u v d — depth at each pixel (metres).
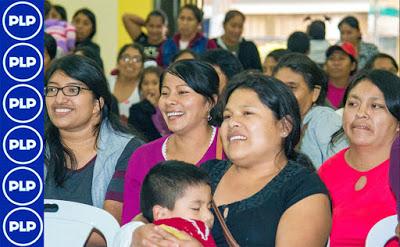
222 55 3.66
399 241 2.28
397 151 2.26
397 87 2.75
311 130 3.53
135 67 5.90
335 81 5.74
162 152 3.03
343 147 3.34
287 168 2.38
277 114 2.36
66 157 3.07
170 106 2.97
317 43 7.29
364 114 2.75
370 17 10.59
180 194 2.29
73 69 3.02
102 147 3.09
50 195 3.05
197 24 7.13
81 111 3.02
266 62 5.14
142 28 8.48
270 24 13.27
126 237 2.29
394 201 2.66
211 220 2.32
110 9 8.40
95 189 3.04
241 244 2.31
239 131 2.36
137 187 2.98
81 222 2.61
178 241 2.19
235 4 13.23
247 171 2.43
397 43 10.50
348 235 2.69
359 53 7.59
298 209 2.28
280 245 2.24
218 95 2.99
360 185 2.76
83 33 7.09
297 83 3.61
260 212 2.32
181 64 2.99
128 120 4.73
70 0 8.23
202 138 3.02
